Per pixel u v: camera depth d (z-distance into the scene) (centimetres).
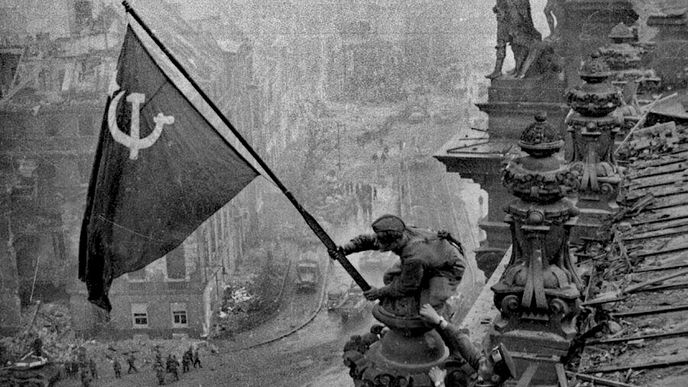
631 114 1423
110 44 4631
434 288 563
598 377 613
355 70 7238
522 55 1966
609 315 707
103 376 4147
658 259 825
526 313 668
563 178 647
